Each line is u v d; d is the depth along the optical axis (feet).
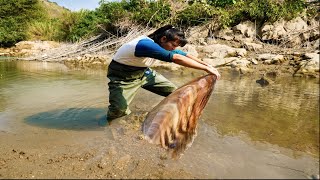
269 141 8.24
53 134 9.45
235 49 27.37
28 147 8.50
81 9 58.75
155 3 39.09
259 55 24.94
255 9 31.35
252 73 20.98
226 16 32.63
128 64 9.95
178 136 8.54
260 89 15.61
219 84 17.12
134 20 39.96
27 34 64.28
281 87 16.10
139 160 7.24
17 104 13.48
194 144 8.07
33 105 13.19
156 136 8.27
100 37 43.52
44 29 64.44
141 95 14.16
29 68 28.68
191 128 9.23
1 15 74.84
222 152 7.47
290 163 6.75
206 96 9.84
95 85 17.93
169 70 23.89
